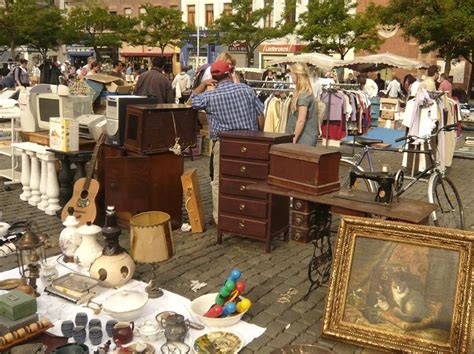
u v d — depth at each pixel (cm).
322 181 416
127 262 410
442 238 338
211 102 547
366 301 349
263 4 3234
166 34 3384
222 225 538
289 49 3189
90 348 328
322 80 1246
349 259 358
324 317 355
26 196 693
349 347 347
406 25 2027
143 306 366
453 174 962
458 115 927
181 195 584
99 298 391
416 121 834
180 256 507
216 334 351
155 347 332
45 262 423
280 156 431
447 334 324
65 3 4338
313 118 616
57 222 607
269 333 365
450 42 1934
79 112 670
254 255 516
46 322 338
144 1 3894
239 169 515
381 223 355
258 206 514
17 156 772
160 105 575
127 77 2027
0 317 333
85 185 559
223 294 371
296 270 481
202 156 1032
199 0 3628
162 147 557
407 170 900
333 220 629
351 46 2511
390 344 332
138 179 538
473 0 1822
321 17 2562
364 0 2881
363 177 405
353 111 1052
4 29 3275
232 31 2977
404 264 345
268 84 1082
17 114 731
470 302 322
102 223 579
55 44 3541
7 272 438
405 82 1869
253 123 556
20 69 1570
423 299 335
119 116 567
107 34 3519
